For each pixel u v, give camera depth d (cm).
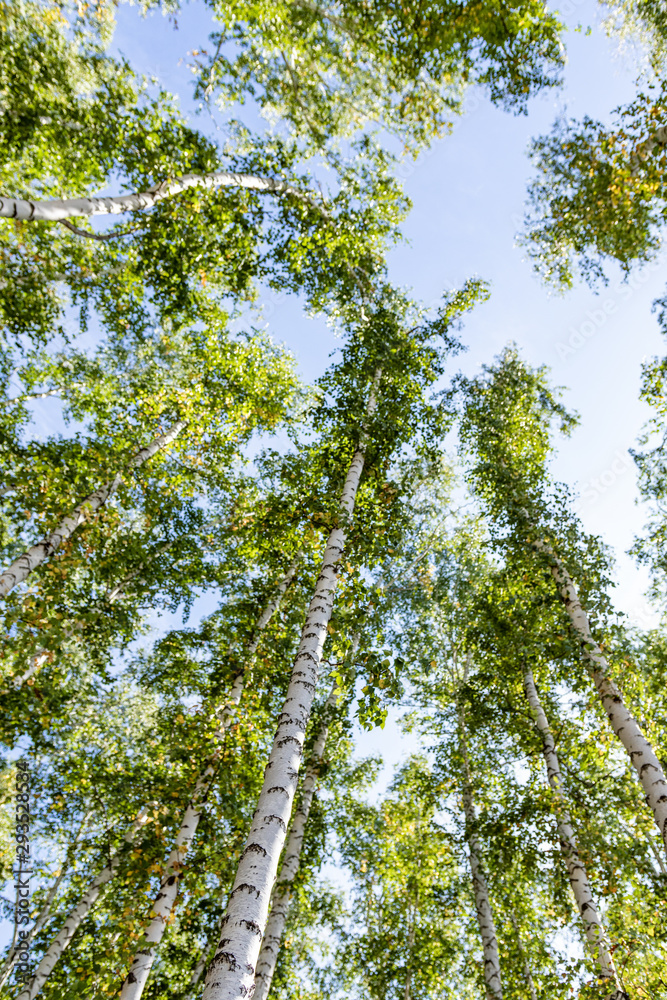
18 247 912
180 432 1170
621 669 838
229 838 878
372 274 1108
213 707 796
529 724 955
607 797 840
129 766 881
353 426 825
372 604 684
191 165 809
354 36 843
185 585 1146
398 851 1202
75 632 774
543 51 805
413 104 898
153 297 992
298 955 1184
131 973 625
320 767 880
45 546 732
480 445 1220
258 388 1246
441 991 1151
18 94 835
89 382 1237
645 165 754
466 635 1122
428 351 985
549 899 962
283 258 935
